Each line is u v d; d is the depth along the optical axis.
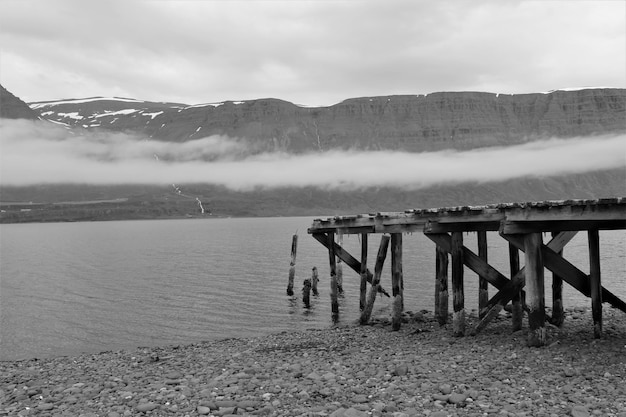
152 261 76.75
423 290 43.28
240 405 13.78
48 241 137.25
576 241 98.62
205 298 43.50
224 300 42.19
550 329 21.89
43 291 50.44
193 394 15.27
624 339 19.19
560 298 23.42
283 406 13.57
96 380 18.61
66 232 198.50
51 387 17.72
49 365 22.77
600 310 18.98
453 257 21.45
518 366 16.23
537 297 18.19
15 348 29.47
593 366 15.70
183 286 50.75
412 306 36.19
